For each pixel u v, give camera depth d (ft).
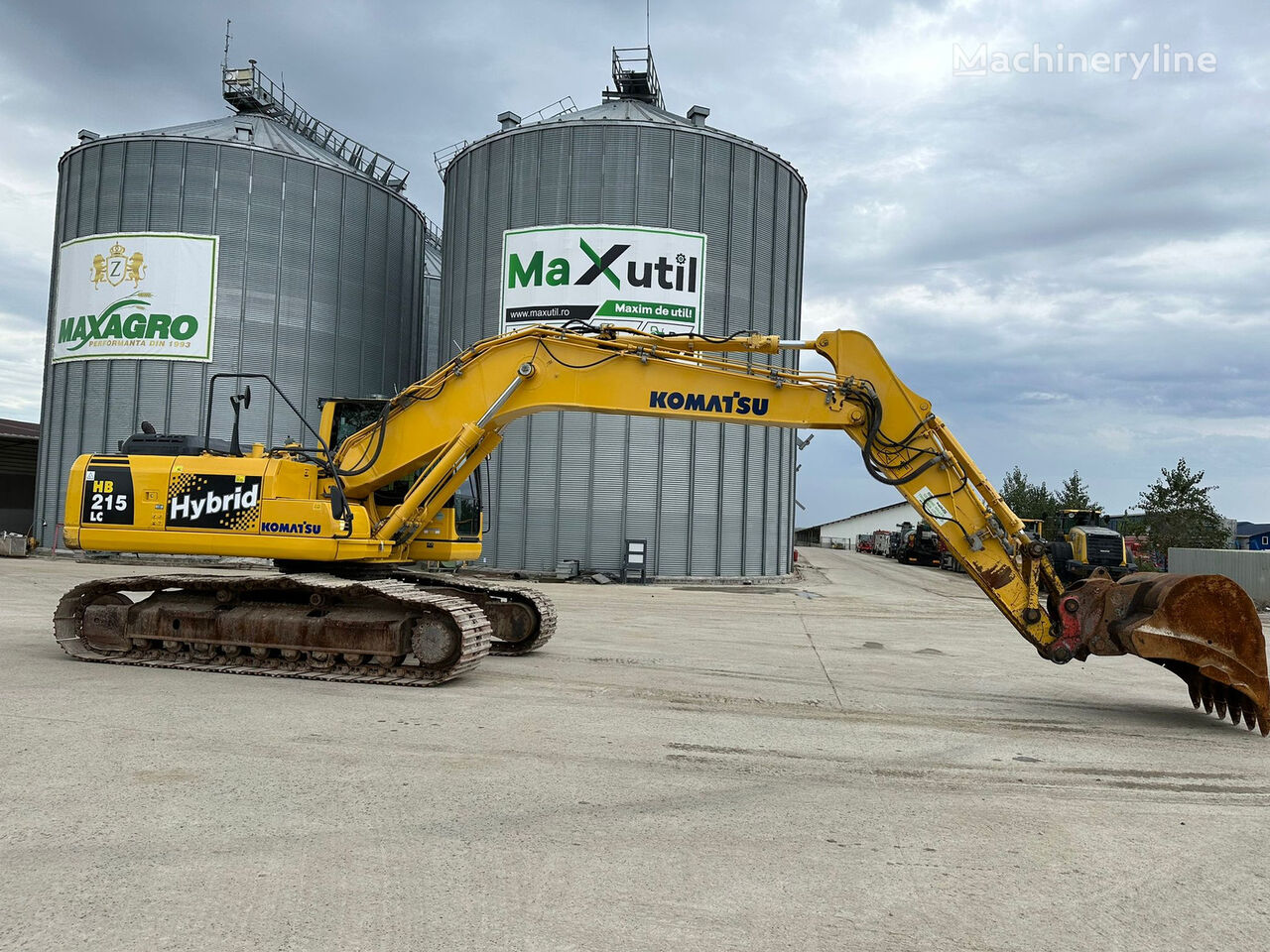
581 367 34.19
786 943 12.30
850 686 33.47
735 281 101.35
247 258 109.60
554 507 97.71
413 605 30.86
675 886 14.12
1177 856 16.24
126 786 18.06
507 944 11.98
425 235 137.28
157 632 32.45
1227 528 135.54
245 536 33.65
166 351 106.01
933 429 31.37
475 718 25.27
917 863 15.48
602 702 28.30
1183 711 30.76
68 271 110.01
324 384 114.93
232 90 124.57
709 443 99.81
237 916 12.53
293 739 22.29
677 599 75.31
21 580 72.08
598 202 97.91
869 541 291.17
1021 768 22.21
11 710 24.59
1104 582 30.01
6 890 13.20
